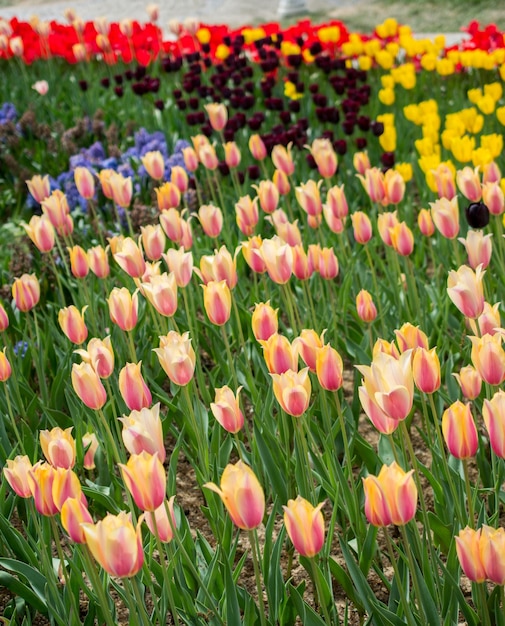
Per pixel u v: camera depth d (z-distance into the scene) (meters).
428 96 5.20
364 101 4.51
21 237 3.71
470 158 3.30
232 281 2.47
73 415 2.62
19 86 6.27
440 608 2.16
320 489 2.41
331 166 3.08
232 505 1.92
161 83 5.83
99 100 5.69
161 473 1.95
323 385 2.16
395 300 2.89
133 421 2.01
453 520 2.28
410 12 11.22
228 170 3.53
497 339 2.09
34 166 4.71
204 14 12.49
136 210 3.56
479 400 2.60
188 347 2.18
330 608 2.19
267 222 3.74
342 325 2.84
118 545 1.87
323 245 3.02
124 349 2.84
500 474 2.34
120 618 2.33
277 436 2.61
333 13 11.85
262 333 2.26
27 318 2.76
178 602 2.20
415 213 3.83
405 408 2.00
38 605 2.26
